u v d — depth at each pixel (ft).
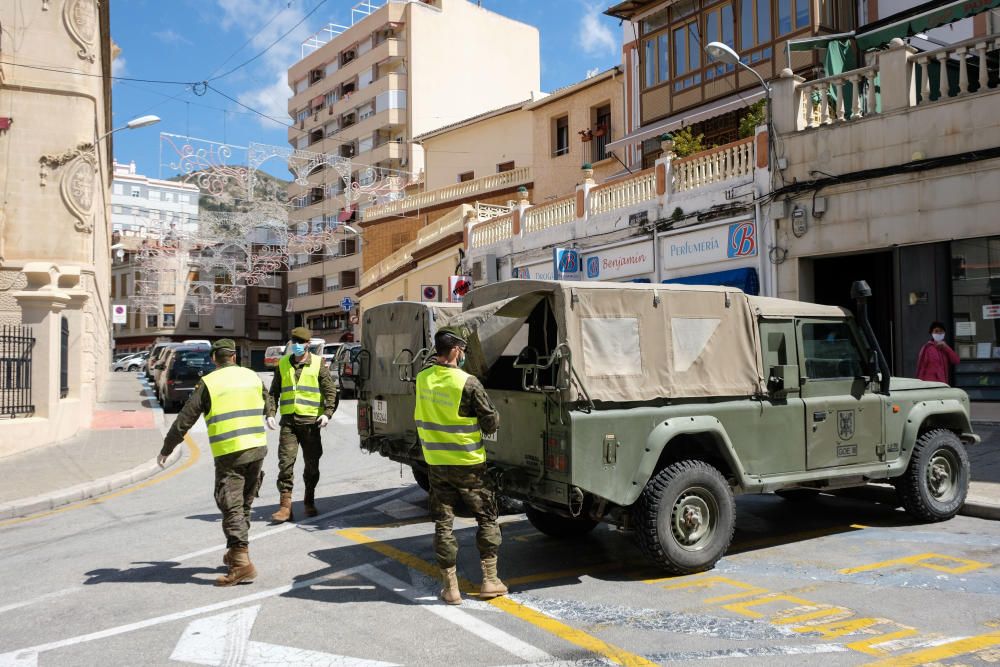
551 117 106.01
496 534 17.29
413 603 16.94
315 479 27.32
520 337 20.99
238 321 237.04
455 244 89.97
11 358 44.37
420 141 131.64
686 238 56.08
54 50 63.36
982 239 40.29
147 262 198.29
